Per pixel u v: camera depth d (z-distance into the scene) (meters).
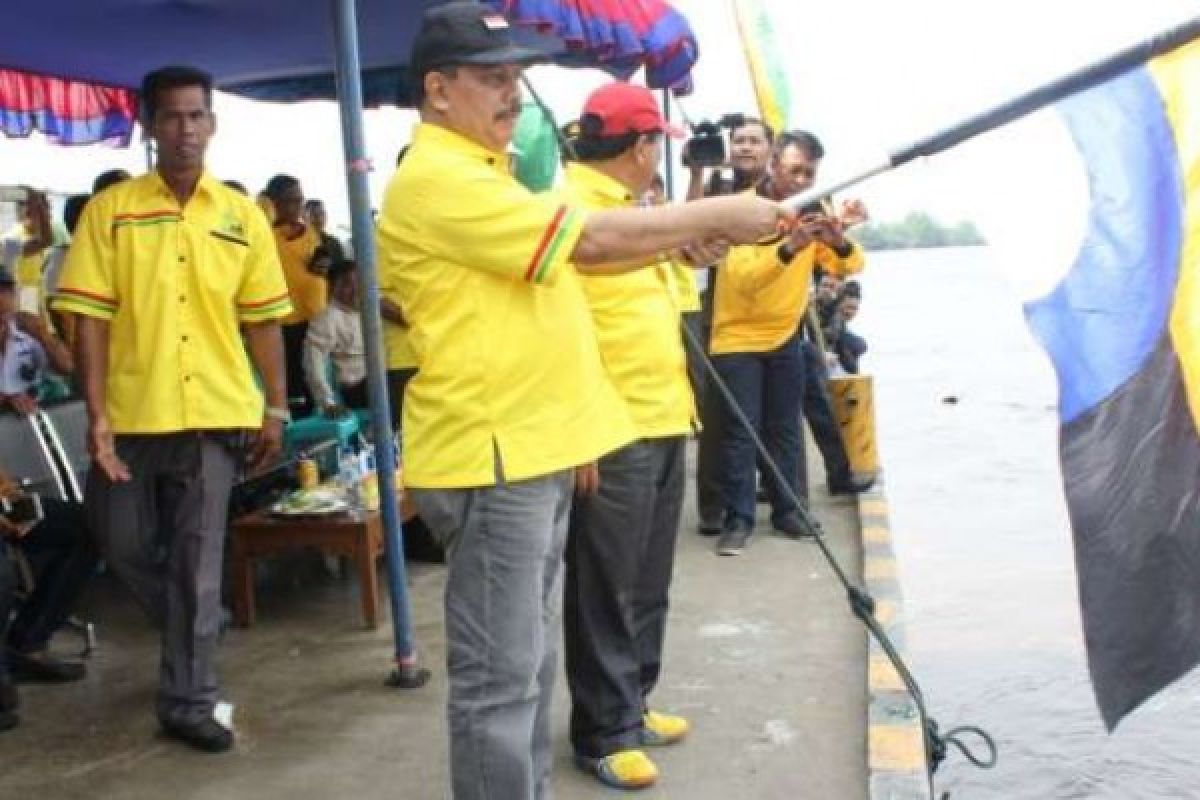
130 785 3.58
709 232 2.38
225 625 4.92
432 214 2.49
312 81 7.70
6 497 4.21
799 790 3.43
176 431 3.70
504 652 2.65
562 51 5.87
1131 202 2.08
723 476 5.97
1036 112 2.00
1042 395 15.45
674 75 6.36
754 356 5.84
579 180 3.42
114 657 4.70
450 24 2.50
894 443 12.24
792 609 5.00
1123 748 5.05
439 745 3.80
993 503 9.31
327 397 6.43
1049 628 6.34
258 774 3.63
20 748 3.85
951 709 5.42
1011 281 2.11
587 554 3.39
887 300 36.00
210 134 3.72
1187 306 2.07
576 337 2.66
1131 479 2.12
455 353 2.57
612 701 3.47
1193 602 2.09
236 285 3.79
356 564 5.27
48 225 6.67
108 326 3.72
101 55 6.21
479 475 2.57
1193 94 2.06
